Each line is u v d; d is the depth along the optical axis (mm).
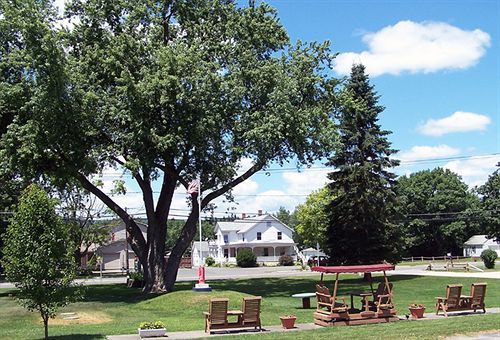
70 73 26344
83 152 28188
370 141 38656
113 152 29188
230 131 29750
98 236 65875
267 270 66938
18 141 26188
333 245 39625
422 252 98188
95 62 28328
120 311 23328
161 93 26500
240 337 14883
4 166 26781
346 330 15547
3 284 48750
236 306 23750
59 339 15273
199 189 28469
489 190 84250
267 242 97312
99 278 57344
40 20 25656
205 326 16672
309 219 66438
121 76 26766
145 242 31891
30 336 16047
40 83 25438
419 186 97750
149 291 30594
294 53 31422
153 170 30172
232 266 88125
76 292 14555
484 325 15531
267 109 28953
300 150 30016
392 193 39844
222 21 31375
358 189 37938
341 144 31625
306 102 31438
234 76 29172
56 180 28500
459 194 96188
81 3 30188
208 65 28297
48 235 13984
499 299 24672
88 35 29516
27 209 13992
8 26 26016
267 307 23438
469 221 96125
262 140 27953
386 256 38906
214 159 29719
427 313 19656
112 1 29688
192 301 24688
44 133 26312
